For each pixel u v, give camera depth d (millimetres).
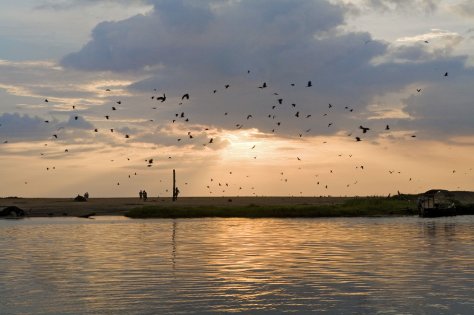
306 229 62625
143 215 86250
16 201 147000
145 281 28188
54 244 45719
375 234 55844
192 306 22953
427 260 35938
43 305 23156
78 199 136000
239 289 26219
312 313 22016
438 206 92938
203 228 63844
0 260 36031
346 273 30703
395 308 22719
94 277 29406
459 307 22812
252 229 62312
